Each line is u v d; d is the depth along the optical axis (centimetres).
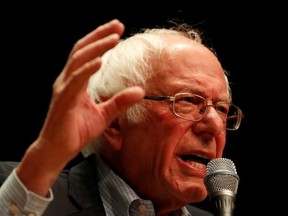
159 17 437
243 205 471
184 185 238
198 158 244
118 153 249
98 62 163
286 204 467
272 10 457
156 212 253
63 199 234
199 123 241
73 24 438
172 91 242
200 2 445
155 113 241
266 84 468
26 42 436
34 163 174
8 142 438
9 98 437
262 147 471
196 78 244
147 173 243
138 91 178
